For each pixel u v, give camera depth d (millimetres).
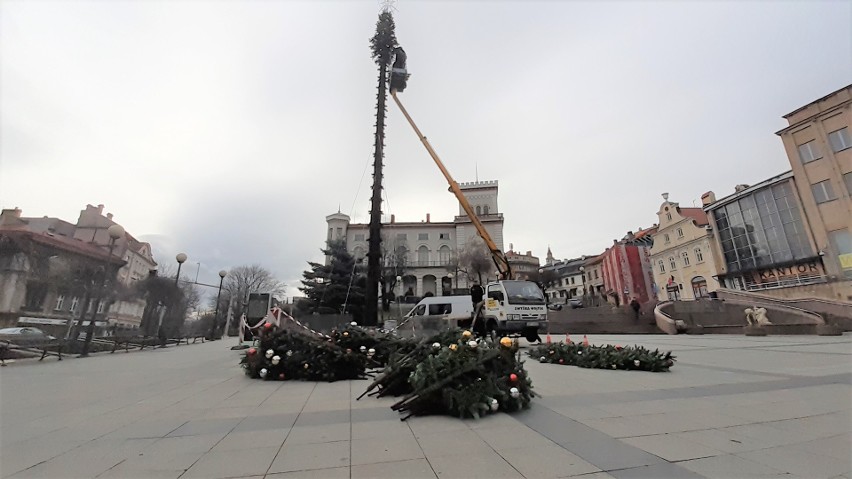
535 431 3836
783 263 30188
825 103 27375
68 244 32312
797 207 29234
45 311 29906
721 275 36344
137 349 18594
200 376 8570
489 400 4430
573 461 2990
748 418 4230
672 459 3012
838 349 11430
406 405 4664
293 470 2881
